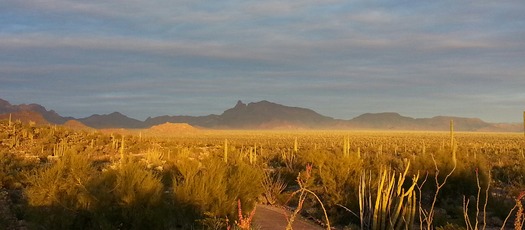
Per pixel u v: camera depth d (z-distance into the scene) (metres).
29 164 25.88
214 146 60.97
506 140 104.00
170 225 11.34
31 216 11.17
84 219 11.00
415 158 18.88
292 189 19.17
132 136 55.53
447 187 16.48
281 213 14.34
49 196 11.29
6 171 20.38
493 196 16.61
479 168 17.53
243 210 13.17
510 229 13.18
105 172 11.96
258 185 15.27
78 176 12.27
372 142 87.75
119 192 11.20
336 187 14.83
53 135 46.81
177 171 18.55
